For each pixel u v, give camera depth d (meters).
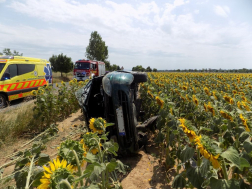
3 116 5.95
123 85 3.41
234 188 1.51
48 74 12.74
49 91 6.66
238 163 1.44
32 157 1.89
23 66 10.41
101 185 2.01
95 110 4.69
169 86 8.15
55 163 1.21
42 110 5.85
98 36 54.56
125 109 3.51
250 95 6.72
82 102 4.41
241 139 2.42
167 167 3.33
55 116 6.64
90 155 1.78
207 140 1.68
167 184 3.07
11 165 3.74
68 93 7.64
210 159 1.54
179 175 2.17
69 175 1.16
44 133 5.35
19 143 4.90
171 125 3.06
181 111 5.16
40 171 1.61
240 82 11.51
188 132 1.97
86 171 1.55
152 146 4.51
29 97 9.16
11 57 9.88
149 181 3.18
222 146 2.51
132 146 3.66
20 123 5.62
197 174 1.85
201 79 14.66
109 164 1.95
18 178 1.73
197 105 4.43
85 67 19.67
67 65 30.11
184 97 5.02
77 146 1.60
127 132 3.57
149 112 5.48
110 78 3.55
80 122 6.58
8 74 9.46
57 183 1.08
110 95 3.47
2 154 4.25
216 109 3.41
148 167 3.62
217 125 3.23
